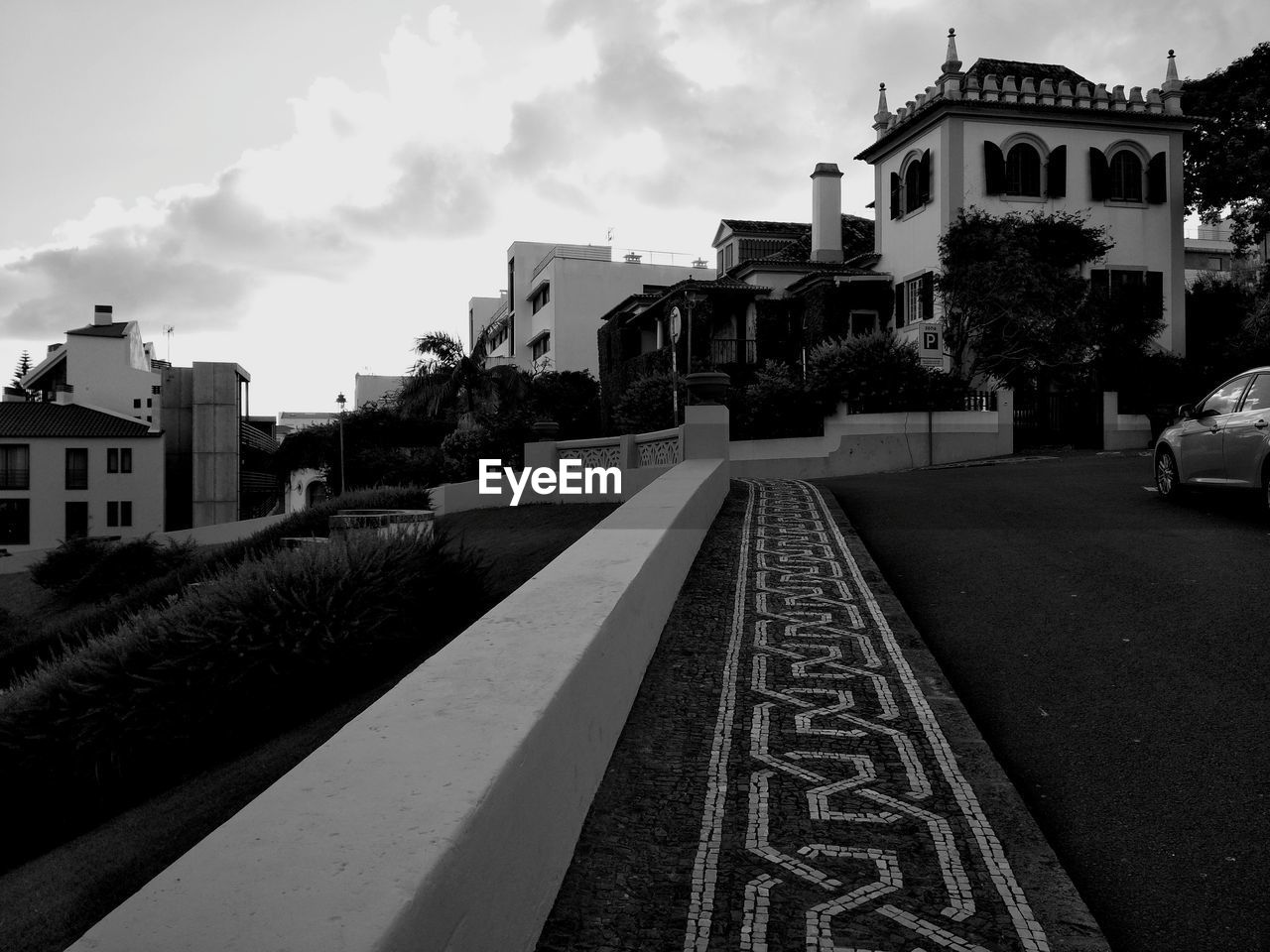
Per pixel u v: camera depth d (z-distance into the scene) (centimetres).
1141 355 2570
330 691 923
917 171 2925
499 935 272
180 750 856
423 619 1011
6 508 4750
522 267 5716
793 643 672
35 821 823
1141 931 346
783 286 3481
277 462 5238
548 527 1675
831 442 2183
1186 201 3428
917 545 1012
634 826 407
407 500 2208
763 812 425
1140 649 648
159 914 199
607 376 4100
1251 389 1095
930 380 2242
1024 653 656
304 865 220
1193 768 472
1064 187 2809
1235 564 851
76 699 842
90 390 5350
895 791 447
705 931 334
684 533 842
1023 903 356
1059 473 1595
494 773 274
